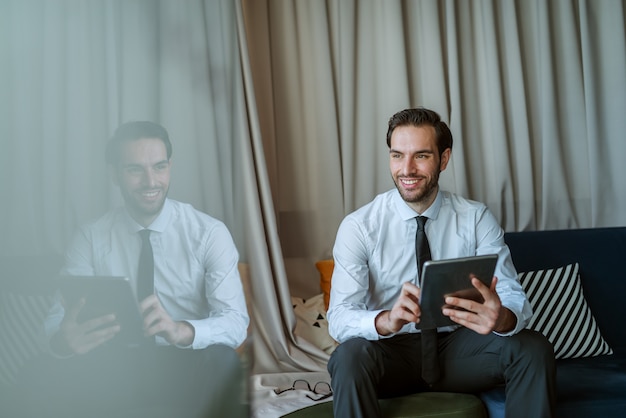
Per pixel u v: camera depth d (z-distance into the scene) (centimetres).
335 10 302
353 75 298
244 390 52
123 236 28
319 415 167
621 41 292
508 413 161
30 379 21
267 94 299
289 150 304
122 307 28
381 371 163
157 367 32
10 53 21
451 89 298
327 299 283
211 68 43
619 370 194
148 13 31
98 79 26
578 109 299
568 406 165
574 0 300
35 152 22
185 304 37
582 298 223
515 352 161
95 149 26
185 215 37
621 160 293
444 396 170
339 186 301
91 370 25
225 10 49
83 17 25
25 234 21
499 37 302
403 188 187
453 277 149
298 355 272
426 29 297
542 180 302
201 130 40
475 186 303
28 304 21
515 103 300
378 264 191
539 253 232
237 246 52
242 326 50
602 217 296
